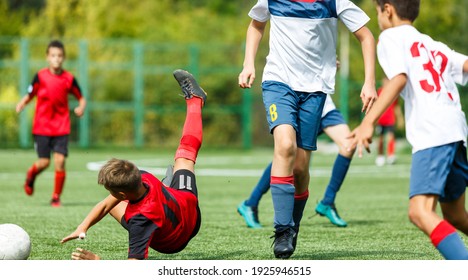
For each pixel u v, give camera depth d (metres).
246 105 78.31
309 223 22.77
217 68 78.25
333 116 22.36
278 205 15.31
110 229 20.56
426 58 12.21
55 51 27.84
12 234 13.86
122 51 78.25
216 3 109.56
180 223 13.97
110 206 13.96
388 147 56.06
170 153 68.88
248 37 16.28
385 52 12.09
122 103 75.12
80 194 32.75
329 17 15.80
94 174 44.75
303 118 15.87
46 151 27.92
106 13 92.06
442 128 11.90
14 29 92.31
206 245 17.94
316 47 15.81
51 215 24.50
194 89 16.62
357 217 24.50
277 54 15.86
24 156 60.97
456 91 12.50
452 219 13.01
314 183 40.03
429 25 89.94
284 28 15.81
